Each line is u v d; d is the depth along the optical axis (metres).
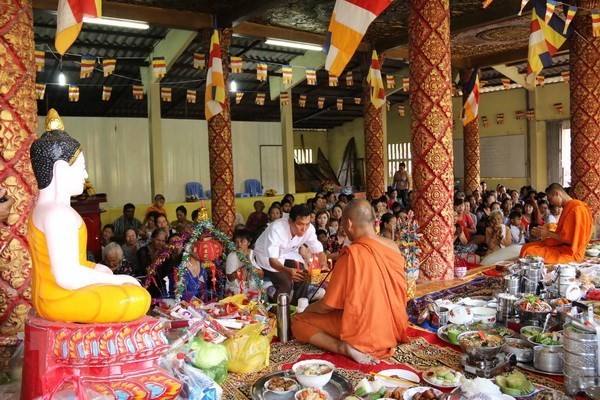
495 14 9.34
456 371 3.18
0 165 3.56
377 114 11.95
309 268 5.11
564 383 2.94
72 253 2.36
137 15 8.87
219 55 8.73
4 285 3.57
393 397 2.86
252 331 3.45
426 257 6.16
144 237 8.38
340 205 9.73
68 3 3.38
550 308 3.91
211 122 9.67
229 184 9.77
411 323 4.34
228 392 3.11
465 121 12.74
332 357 3.62
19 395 2.75
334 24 4.20
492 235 8.31
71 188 2.50
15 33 3.61
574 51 8.12
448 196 6.16
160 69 9.89
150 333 2.48
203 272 4.67
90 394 2.30
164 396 2.43
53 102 14.30
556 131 17.64
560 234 6.22
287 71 11.23
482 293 5.37
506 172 18.91
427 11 6.02
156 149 13.38
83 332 2.36
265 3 8.39
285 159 15.63
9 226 3.57
